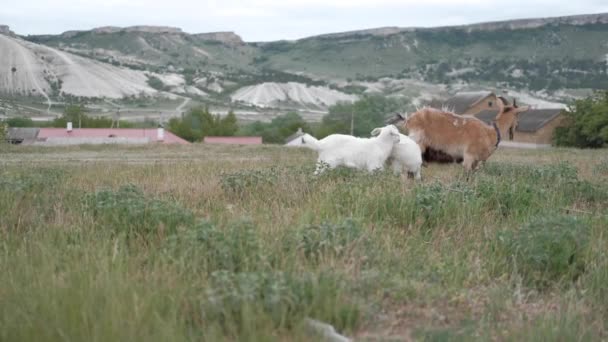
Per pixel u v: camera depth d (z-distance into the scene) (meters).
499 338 5.58
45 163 21.77
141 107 156.00
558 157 25.38
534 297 6.71
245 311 5.30
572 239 7.59
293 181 11.39
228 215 9.22
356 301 5.82
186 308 5.64
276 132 81.81
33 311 5.36
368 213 9.29
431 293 6.30
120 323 5.14
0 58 176.88
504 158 25.05
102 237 7.70
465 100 65.31
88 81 179.25
